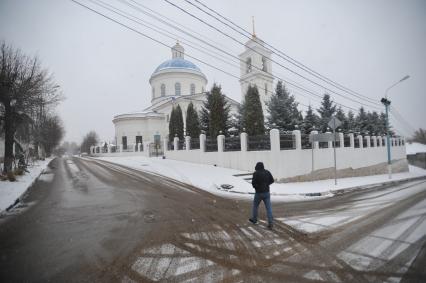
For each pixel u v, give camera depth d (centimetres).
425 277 336
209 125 1858
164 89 4259
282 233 518
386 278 334
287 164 1344
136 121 3906
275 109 1953
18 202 781
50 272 352
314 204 831
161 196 893
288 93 2038
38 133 2225
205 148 1767
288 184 1287
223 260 389
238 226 565
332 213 696
